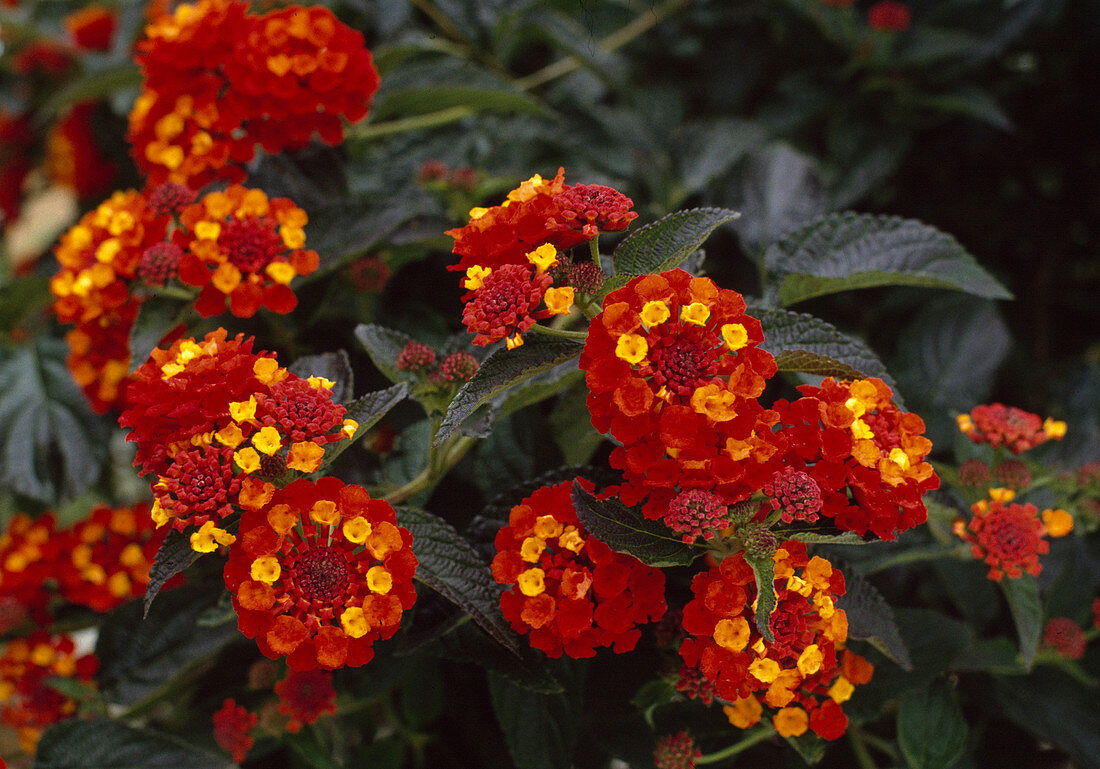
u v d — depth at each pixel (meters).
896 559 0.49
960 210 0.73
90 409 0.57
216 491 0.41
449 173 0.58
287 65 0.49
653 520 0.42
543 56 0.74
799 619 0.41
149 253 0.48
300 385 0.42
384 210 0.51
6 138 0.97
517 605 0.43
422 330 0.55
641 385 0.40
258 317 0.52
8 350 0.59
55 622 0.55
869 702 0.48
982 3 0.65
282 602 0.41
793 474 0.41
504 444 0.51
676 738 0.46
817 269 0.50
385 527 0.42
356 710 0.53
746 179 0.58
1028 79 0.69
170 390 0.42
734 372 0.41
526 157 0.63
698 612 0.42
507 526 0.43
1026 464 0.49
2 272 1.06
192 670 0.52
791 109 0.67
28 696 0.53
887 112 0.66
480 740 0.52
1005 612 0.53
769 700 0.42
